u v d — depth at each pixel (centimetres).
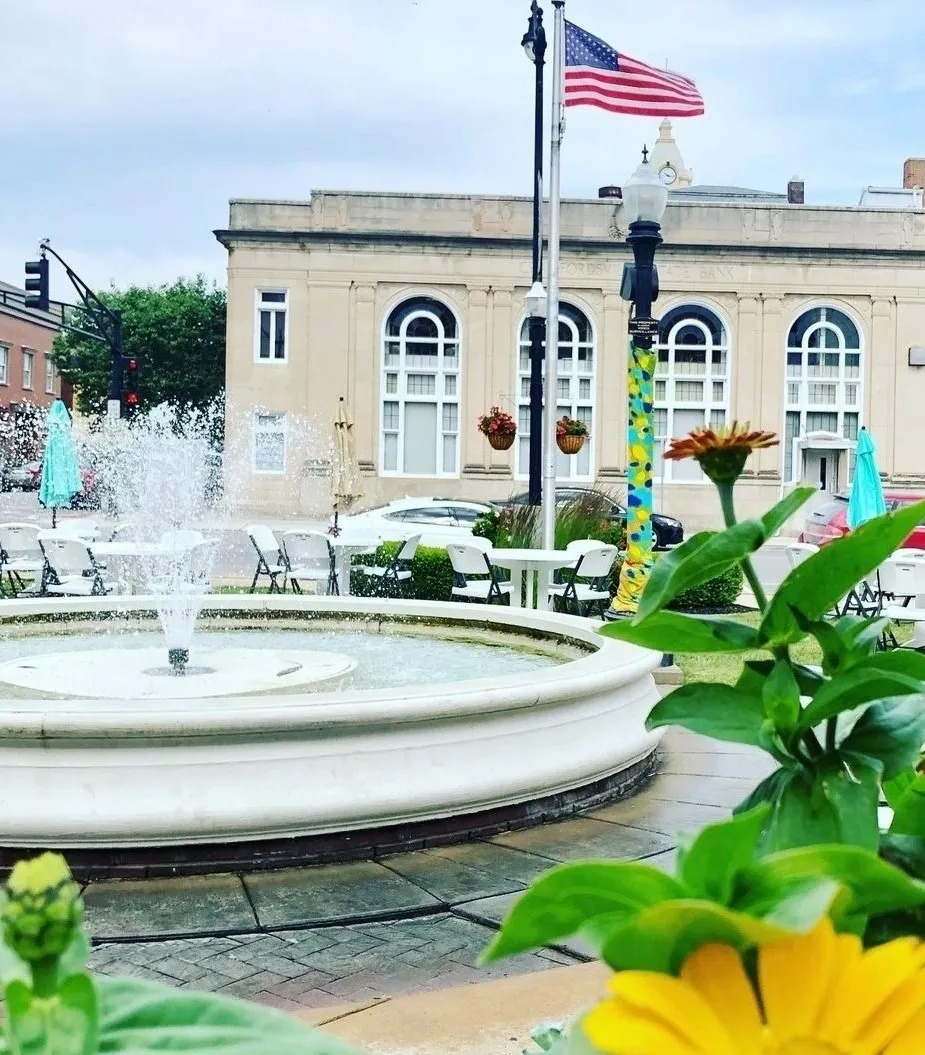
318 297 3141
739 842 73
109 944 391
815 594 108
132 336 4947
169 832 448
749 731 111
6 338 5816
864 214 3167
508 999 308
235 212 3120
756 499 3197
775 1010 67
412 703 482
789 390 3228
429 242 3133
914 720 111
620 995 68
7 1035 71
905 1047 66
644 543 1020
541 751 530
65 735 444
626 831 526
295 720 460
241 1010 82
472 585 1402
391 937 399
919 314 3186
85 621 980
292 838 467
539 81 1977
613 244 3122
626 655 615
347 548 1461
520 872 468
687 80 1625
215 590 1559
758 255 3161
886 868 70
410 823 491
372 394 3162
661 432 3203
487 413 3164
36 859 69
